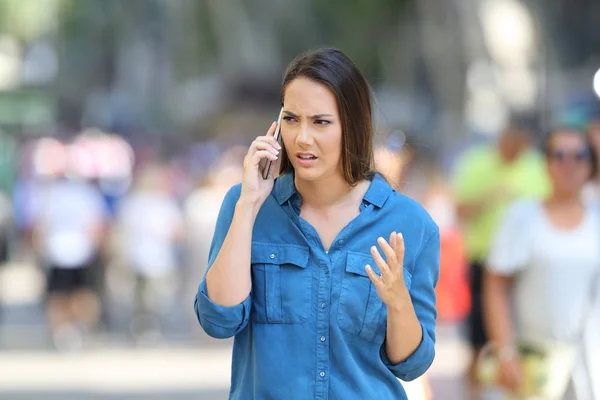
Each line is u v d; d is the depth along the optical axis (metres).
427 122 87.81
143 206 38.72
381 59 101.94
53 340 36.31
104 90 121.81
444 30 88.38
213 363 33.44
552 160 15.68
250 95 86.69
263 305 9.54
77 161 37.06
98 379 30.08
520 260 15.69
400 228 9.66
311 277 9.50
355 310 9.43
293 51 101.50
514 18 87.12
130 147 87.44
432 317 9.80
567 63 86.94
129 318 42.00
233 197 9.97
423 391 13.68
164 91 113.69
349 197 9.71
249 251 9.46
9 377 30.38
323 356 9.41
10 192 60.09
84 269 36.31
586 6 86.38
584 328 15.04
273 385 9.42
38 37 128.88
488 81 87.31
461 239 24.20
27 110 84.81
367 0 96.81
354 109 9.48
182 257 41.12
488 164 23.86
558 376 15.26
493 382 15.62
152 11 115.94
